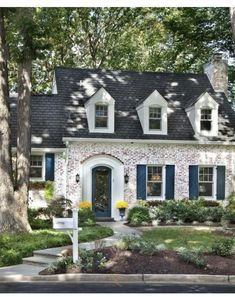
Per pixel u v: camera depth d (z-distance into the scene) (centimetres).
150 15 3469
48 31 1692
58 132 2464
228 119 2630
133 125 2498
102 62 3641
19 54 1664
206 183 2544
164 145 2483
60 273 1192
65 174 2375
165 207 2258
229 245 1346
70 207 2203
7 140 1703
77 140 2355
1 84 1692
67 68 2702
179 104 2659
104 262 1227
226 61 2802
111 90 2633
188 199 2480
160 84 2745
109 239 1630
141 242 1328
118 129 2456
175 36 3356
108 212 2411
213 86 2788
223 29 3111
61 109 2547
